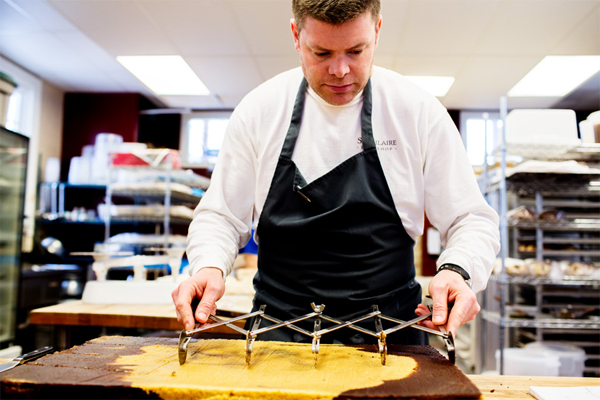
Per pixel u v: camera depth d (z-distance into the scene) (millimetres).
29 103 4484
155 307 1969
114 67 4273
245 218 1290
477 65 3924
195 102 5141
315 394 681
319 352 916
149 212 3977
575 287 3301
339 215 1108
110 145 4379
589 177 2998
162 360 854
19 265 3371
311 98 1188
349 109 1166
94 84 4762
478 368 3443
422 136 1155
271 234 1168
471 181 1143
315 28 936
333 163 1162
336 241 1113
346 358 876
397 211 1147
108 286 2061
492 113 5191
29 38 3691
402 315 1132
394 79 1202
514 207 3496
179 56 3885
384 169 1149
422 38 3445
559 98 4727
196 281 986
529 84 4344
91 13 3191
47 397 713
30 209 4438
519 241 3422
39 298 3668
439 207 1162
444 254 1062
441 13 3090
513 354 2760
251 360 862
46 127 4734
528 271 3020
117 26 3365
